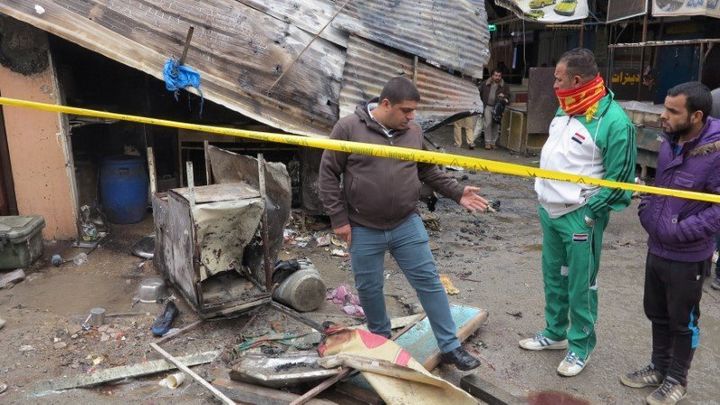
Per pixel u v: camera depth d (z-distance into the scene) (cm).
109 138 660
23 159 536
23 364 356
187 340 380
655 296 317
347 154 306
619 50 1227
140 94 668
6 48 507
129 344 380
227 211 373
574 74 299
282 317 407
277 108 524
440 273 509
